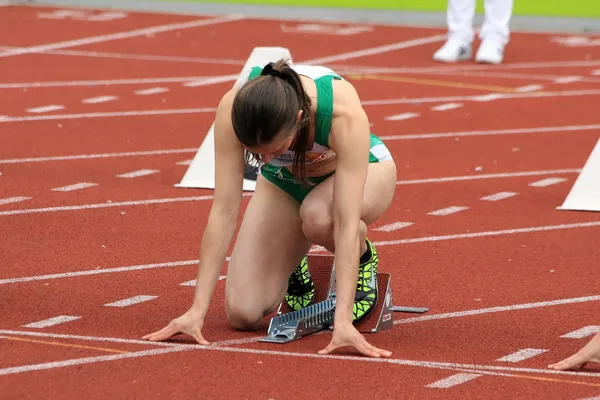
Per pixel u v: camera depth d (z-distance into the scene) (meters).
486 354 17.83
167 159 33.91
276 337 18.25
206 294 17.80
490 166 34.16
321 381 16.17
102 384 15.84
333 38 62.78
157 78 48.66
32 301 20.03
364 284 18.95
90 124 38.59
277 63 16.53
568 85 49.22
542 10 67.81
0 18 67.56
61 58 53.50
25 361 16.73
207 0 73.19
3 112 40.00
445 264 23.73
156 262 23.12
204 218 27.23
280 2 72.25
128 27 65.31
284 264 18.80
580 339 18.84
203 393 15.57
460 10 56.00
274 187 18.80
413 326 19.41
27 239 24.52
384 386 16.03
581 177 29.55
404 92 46.75
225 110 17.27
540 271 23.33
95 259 23.16
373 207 18.48
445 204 29.41
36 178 30.61
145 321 19.06
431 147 36.72
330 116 16.84
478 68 53.91
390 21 70.50
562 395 15.84
